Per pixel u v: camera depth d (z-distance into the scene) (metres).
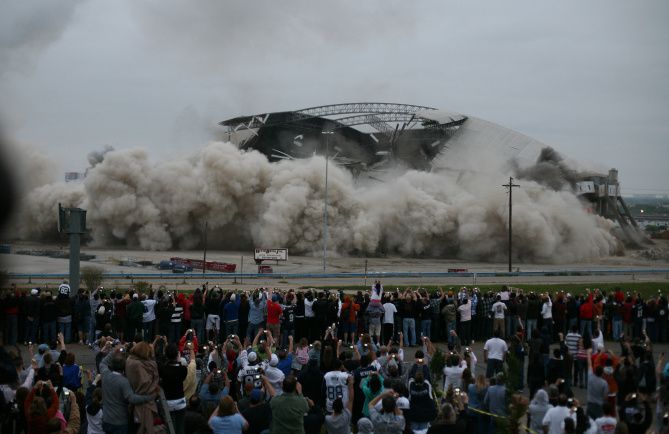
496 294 33.47
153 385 13.46
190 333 20.64
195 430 13.93
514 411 14.85
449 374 18.59
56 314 29.03
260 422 14.26
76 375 16.97
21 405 13.94
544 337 24.14
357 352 19.58
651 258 117.50
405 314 30.48
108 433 13.30
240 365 17.95
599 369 17.78
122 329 29.20
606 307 34.91
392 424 14.12
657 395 18.41
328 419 14.57
